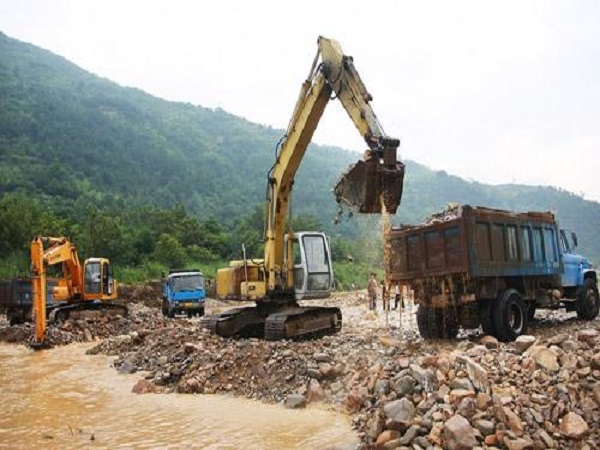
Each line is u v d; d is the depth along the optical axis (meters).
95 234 51.78
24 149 107.19
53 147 115.94
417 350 11.41
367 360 10.27
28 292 27.52
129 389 11.55
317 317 15.27
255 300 15.40
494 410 6.77
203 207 117.69
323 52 13.54
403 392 7.85
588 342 8.45
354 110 12.50
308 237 15.55
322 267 15.59
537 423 6.70
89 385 12.21
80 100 192.50
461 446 6.26
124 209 78.31
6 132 118.56
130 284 43.81
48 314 25.08
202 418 8.91
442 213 14.12
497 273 12.73
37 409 10.02
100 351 17.52
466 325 13.04
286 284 15.35
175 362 12.80
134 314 29.27
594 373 7.40
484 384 7.28
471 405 6.91
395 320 20.61
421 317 14.16
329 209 135.62
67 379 13.09
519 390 7.32
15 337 21.88
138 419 9.05
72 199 83.81
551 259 14.80
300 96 14.20
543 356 7.95
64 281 25.09
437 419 6.81
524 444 6.21
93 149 127.62
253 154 190.88
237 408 9.45
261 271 15.94
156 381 11.72
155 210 71.44
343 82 12.85
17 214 47.72
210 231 69.19
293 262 15.55
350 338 13.38
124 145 146.62
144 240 57.50
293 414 8.81
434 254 12.96
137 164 134.00
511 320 12.94
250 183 152.25
